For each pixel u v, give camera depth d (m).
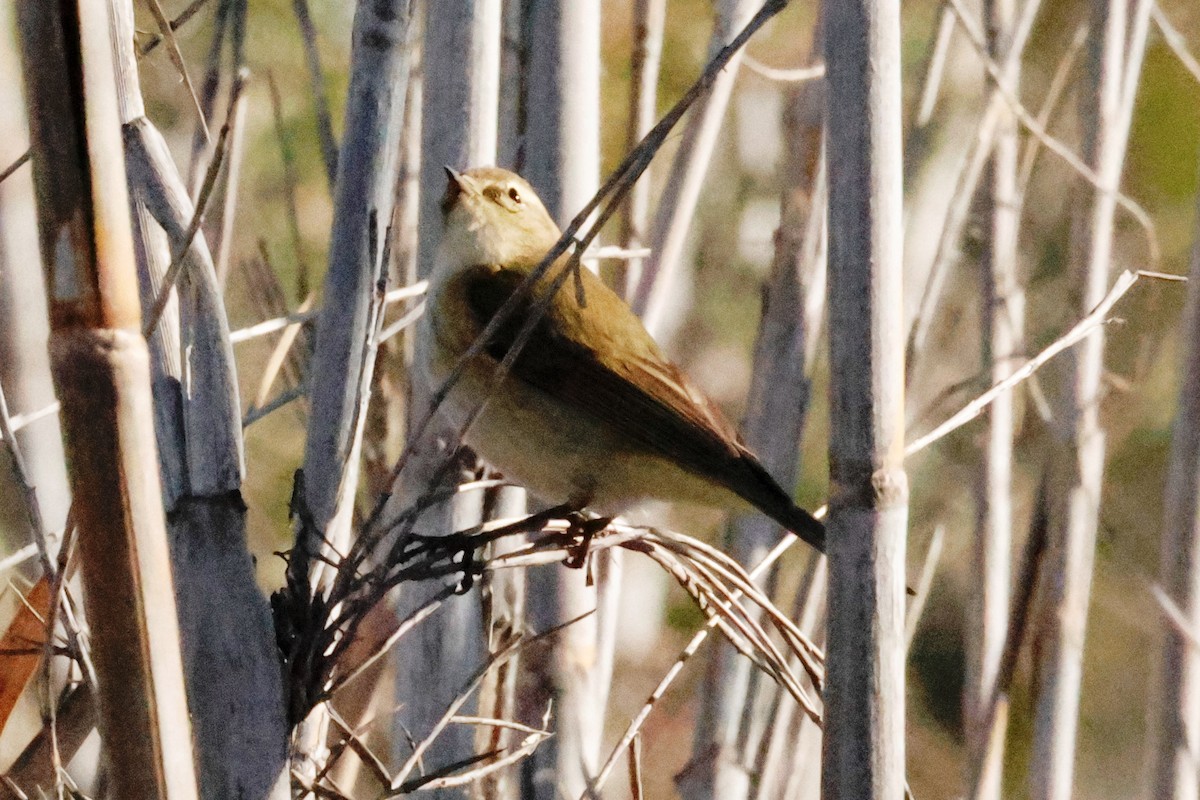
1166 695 9.02
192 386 5.83
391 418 9.49
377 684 8.95
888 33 5.57
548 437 8.25
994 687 9.84
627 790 13.84
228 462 5.85
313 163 13.59
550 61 8.59
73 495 4.30
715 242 15.69
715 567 7.19
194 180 7.87
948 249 9.56
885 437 5.62
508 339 8.23
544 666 8.76
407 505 8.26
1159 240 14.24
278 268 12.93
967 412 6.96
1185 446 9.01
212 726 5.77
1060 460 9.77
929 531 12.79
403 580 6.35
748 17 9.74
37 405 9.82
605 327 8.40
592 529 7.73
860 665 5.66
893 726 5.66
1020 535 13.22
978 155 9.56
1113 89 9.95
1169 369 14.06
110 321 4.23
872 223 5.57
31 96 4.12
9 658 6.89
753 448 9.88
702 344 15.77
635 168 5.32
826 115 5.68
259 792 5.78
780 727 9.27
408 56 6.79
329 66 13.95
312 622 6.03
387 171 6.76
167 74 11.94
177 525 5.82
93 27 4.12
